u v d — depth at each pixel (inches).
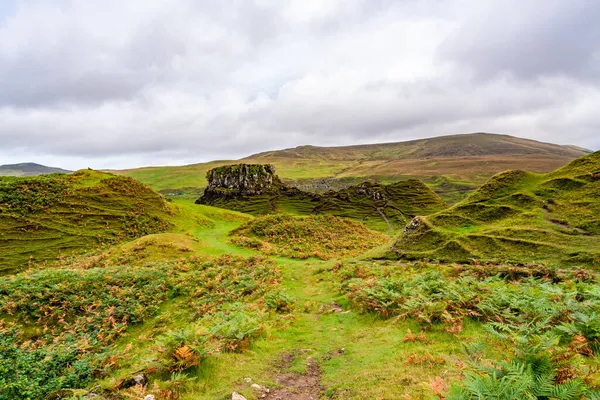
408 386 319.3
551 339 296.0
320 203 7288.4
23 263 2343.8
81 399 367.2
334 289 1055.0
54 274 1302.9
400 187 7706.7
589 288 636.7
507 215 1768.0
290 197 7711.6
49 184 3186.5
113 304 1125.7
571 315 390.3
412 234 1824.6
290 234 2534.5
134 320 1041.5
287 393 378.9
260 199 7593.5
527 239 1440.7
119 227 2984.7
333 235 2559.1
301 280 1339.8
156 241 2070.6
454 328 478.6
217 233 3132.4
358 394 336.5
